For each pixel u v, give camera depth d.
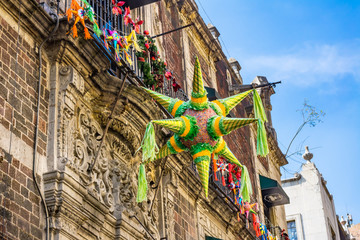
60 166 12.49
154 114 15.37
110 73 15.05
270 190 27.84
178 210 17.69
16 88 12.16
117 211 14.18
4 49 12.12
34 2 12.67
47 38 13.16
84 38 13.39
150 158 12.20
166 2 22.47
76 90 13.47
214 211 20.28
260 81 32.94
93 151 13.85
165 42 21.36
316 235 38.97
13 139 11.71
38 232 11.71
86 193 12.93
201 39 25.08
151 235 15.23
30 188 11.80
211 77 25.42
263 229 23.61
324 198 40.94
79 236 12.66
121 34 16.22
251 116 28.73
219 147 12.79
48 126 12.81
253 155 27.91
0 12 12.25
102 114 14.39
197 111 12.57
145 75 15.93
